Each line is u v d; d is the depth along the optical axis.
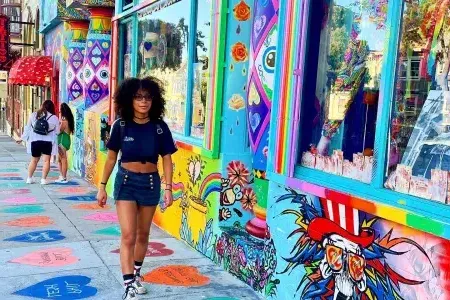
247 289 4.79
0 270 5.12
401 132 3.26
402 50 3.26
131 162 4.33
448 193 2.90
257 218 5.27
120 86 4.37
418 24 3.19
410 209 3.06
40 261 5.42
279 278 4.32
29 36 23.09
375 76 3.53
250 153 5.49
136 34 8.47
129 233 4.30
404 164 3.21
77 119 12.33
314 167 4.02
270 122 4.46
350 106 3.74
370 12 3.59
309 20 4.04
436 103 3.07
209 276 5.10
